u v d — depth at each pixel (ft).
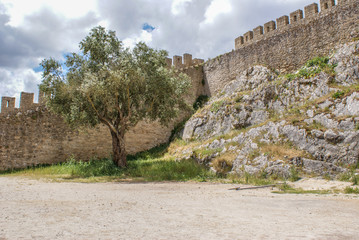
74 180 47.88
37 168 70.28
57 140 79.92
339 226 12.55
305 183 37.99
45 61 58.75
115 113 68.80
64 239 9.78
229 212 16.60
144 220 13.82
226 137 66.03
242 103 76.84
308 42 75.00
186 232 11.10
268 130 55.01
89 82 53.88
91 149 84.48
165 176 51.39
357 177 36.24
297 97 64.95
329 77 60.18
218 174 53.47
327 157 42.96
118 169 60.29
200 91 107.14
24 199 22.36
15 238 9.79
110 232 11.03
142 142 92.38
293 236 10.38
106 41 62.90
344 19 67.92
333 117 47.83
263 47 86.79
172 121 99.30
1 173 68.23
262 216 15.24
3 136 73.36
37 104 79.51
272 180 42.73
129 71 57.21
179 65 107.65
